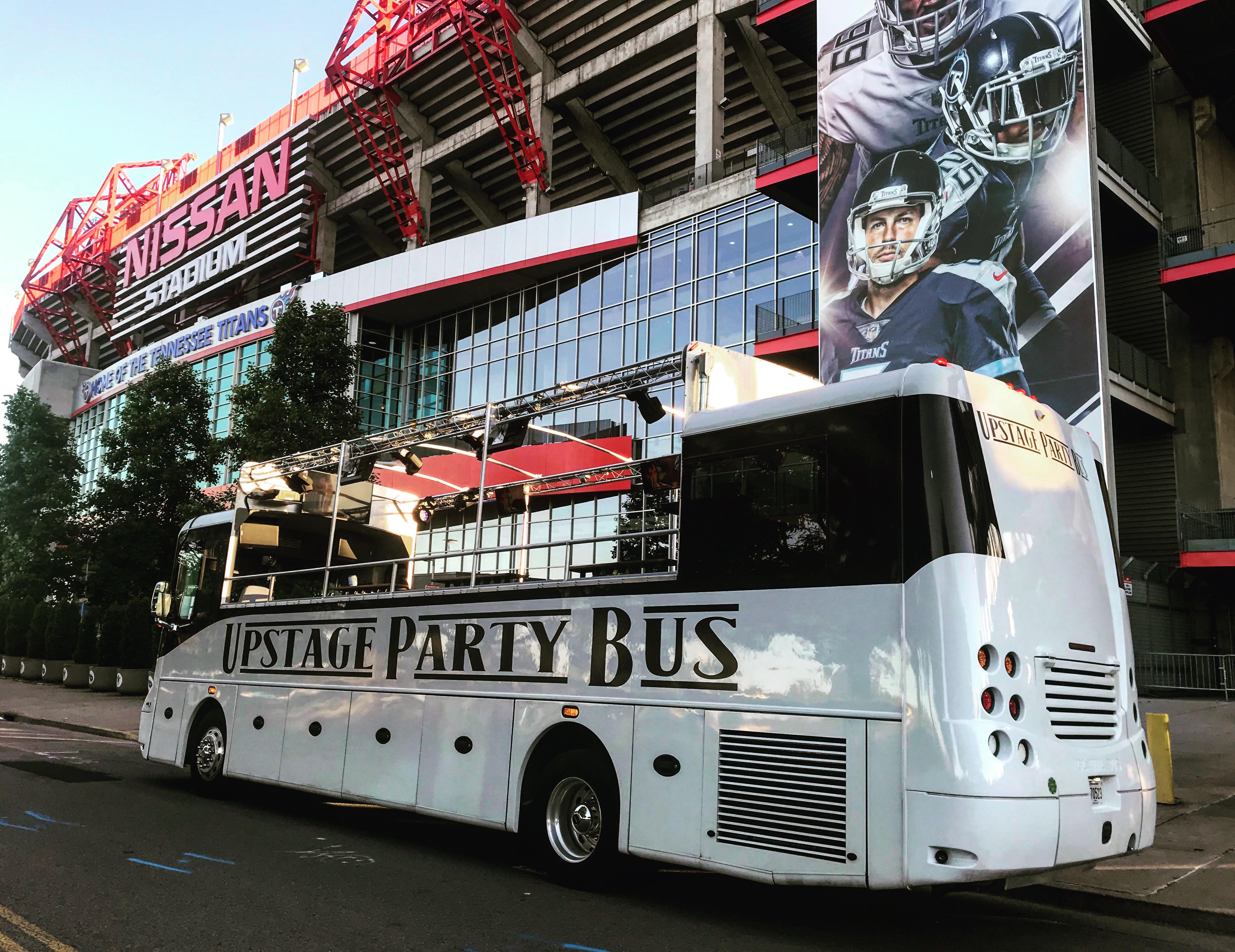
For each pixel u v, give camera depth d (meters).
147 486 26.33
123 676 23.81
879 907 6.32
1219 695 19.70
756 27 24.45
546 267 33.50
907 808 4.75
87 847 7.23
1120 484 22.91
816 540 5.45
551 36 36.75
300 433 20.91
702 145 30.70
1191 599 22.30
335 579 10.84
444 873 6.91
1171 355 22.41
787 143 26.41
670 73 34.25
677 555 6.19
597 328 32.41
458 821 7.27
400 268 37.72
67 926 5.16
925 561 4.97
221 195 52.31
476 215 44.28
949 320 18.75
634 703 6.20
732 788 5.53
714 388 6.75
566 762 6.61
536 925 5.53
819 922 5.87
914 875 4.67
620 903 6.14
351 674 8.60
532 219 33.69
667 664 6.06
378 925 5.40
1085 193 17.20
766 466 5.82
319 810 9.83
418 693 7.87
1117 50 22.84
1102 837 5.12
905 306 19.45
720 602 5.84
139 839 7.68
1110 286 23.33
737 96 34.12
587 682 6.55
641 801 6.02
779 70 32.09
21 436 31.44
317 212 46.41
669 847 5.79
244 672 9.99
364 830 8.68
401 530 10.77
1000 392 5.59
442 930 5.34
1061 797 4.88
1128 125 23.55
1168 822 8.76
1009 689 4.85
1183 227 22.42
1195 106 22.58
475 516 9.59
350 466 10.58
